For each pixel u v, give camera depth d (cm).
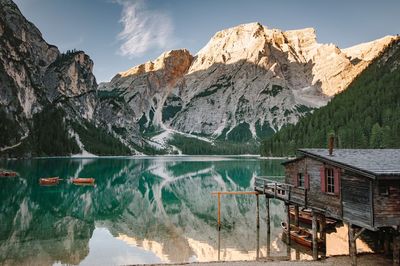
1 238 3922
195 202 6544
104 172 12512
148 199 6950
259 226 4419
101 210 5834
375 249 3145
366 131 15450
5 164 15188
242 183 9019
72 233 4241
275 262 2766
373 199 2375
